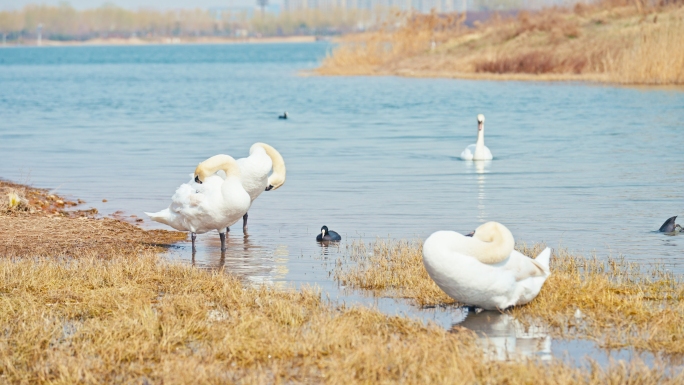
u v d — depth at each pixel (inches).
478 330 295.3
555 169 689.0
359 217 510.6
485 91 1520.7
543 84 1610.5
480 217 504.7
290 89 1766.7
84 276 354.3
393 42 2377.0
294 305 306.0
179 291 334.0
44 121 1173.7
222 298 323.3
